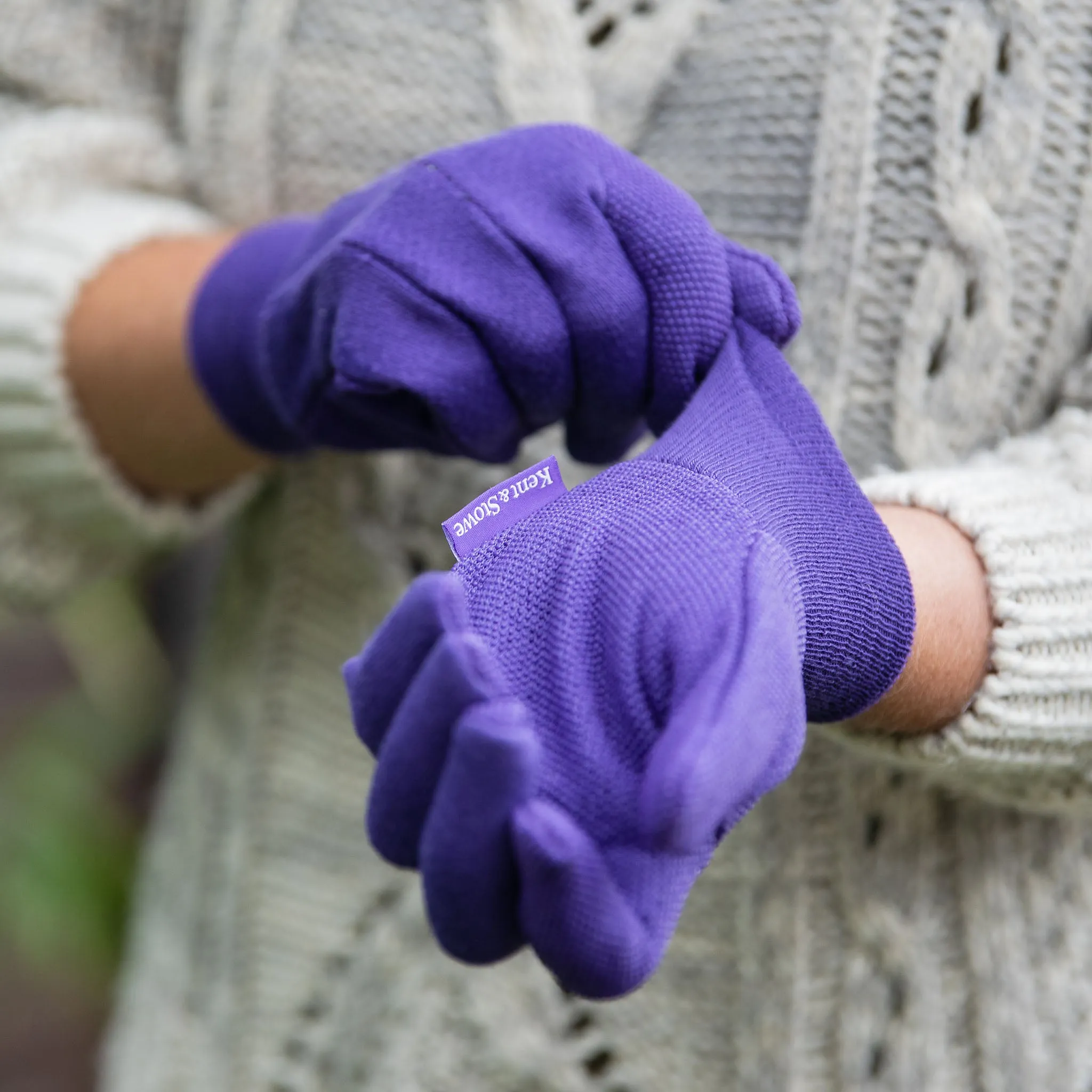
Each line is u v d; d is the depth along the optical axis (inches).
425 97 30.2
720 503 23.7
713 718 22.0
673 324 25.2
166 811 37.5
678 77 29.4
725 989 30.3
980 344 28.1
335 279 25.5
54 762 64.2
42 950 60.8
